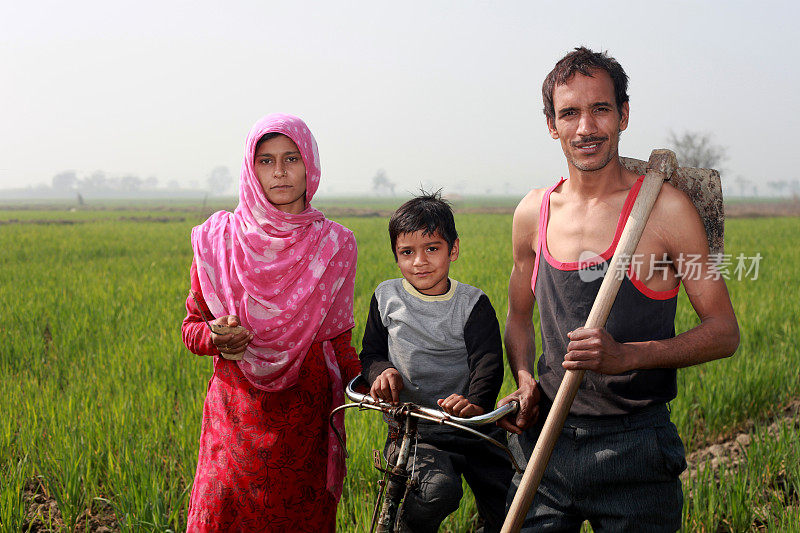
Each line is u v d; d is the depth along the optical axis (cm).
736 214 6762
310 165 258
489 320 273
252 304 253
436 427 275
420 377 273
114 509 380
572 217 235
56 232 3331
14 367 716
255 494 258
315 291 260
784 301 1005
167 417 516
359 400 237
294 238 255
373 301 288
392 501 217
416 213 263
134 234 3188
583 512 234
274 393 257
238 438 258
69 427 489
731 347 219
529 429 248
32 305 1027
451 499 258
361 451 431
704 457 481
